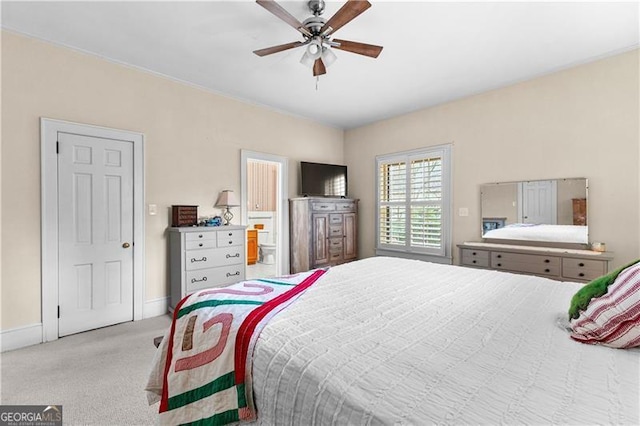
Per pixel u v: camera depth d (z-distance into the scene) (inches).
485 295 61.3
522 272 126.3
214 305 55.4
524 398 27.5
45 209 106.3
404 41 107.7
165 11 91.6
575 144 125.0
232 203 151.0
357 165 214.1
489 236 149.6
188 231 129.1
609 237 117.0
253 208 282.8
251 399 39.3
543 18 94.0
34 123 104.5
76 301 113.3
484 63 123.7
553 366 33.1
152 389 55.3
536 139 135.3
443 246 167.8
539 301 57.1
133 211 127.3
